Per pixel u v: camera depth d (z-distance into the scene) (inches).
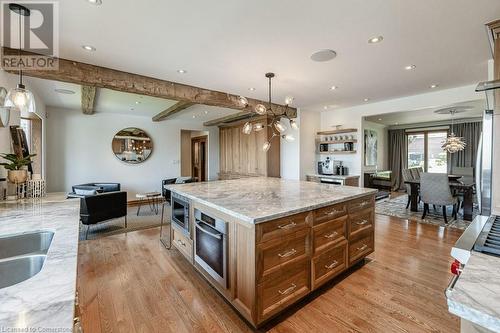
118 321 70.2
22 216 68.1
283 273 70.4
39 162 175.3
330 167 223.1
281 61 111.8
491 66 111.8
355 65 116.8
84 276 96.2
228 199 86.2
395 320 70.4
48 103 197.0
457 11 74.0
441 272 98.5
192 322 70.0
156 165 268.8
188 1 68.7
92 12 73.4
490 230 45.2
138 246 128.4
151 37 89.1
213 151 310.8
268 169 232.4
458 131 282.8
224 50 100.0
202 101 153.5
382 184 292.0
